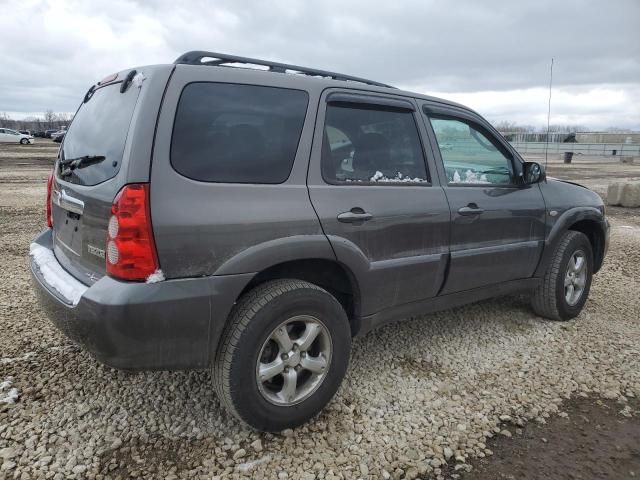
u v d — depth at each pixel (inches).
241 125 106.0
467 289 150.3
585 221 189.5
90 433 109.7
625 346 162.6
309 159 113.3
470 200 144.4
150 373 135.7
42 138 2272.4
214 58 112.0
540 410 124.8
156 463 101.2
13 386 127.0
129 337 91.8
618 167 1235.9
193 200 96.7
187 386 129.6
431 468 103.0
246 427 113.3
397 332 168.7
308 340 111.5
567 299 181.6
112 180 96.1
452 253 140.2
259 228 103.1
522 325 177.9
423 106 140.4
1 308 178.9
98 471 98.5
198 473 98.9
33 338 154.7
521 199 160.6
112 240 93.3
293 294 107.0
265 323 103.6
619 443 113.1
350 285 123.7
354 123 124.0
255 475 98.8
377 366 143.9
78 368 137.1
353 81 135.7
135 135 94.6
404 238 128.3
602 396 132.4
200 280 97.1
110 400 122.5
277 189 107.1
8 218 368.5
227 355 101.7
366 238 120.3
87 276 103.0
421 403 125.8
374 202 121.8
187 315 95.9
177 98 99.2
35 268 122.4
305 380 114.6
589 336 169.8
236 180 102.7
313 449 107.2
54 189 130.1
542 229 168.1
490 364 147.4
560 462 106.2
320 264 117.4
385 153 129.1
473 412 122.7
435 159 139.5
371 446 108.8
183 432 111.1
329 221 113.0
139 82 102.6
